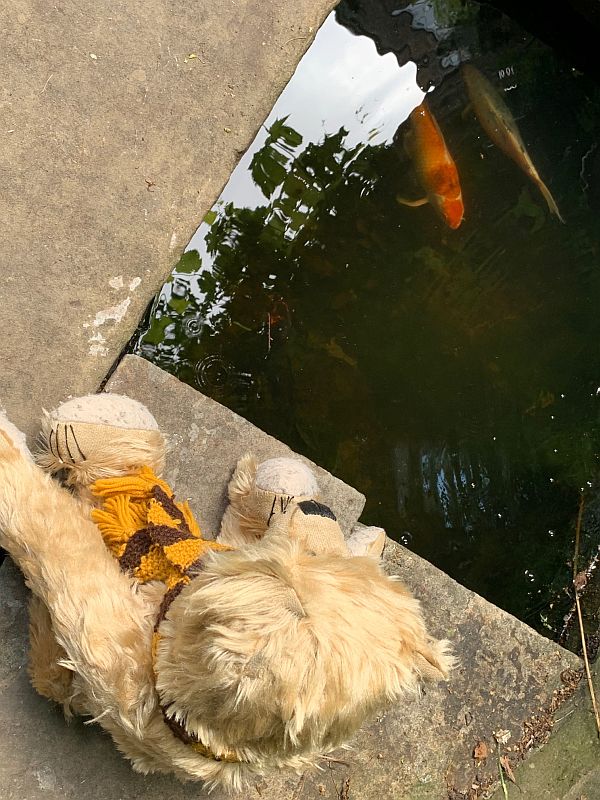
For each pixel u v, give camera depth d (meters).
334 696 0.57
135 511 0.76
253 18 1.00
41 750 0.85
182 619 0.63
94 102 0.95
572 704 1.04
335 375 1.13
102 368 0.92
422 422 1.16
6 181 0.91
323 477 0.96
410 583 1.00
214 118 0.98
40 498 0.74
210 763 0.69
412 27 1.22
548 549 1.17
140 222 0.95
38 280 0.91
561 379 1.21
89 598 0.70
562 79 1.27
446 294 1.19
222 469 0.93
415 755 0.97
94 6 0.95
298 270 1.13
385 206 1.17
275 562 0.59
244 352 1.09
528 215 1.22
